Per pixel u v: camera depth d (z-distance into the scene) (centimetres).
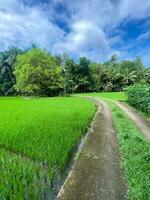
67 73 7544
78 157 863
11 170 671
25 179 623
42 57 5931
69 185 649
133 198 571
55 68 6084
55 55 7888
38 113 1894
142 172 691
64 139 977
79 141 1087
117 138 1139
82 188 632
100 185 645
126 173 702
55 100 3897
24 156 819
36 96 5800
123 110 2300
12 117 1647
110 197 586
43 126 1262
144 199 562
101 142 1071
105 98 4359
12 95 7431
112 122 1606
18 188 564
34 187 600
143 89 2208
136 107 2492
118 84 7919
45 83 5906
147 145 952
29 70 5662
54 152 798
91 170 743
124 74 7950
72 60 7856
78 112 1950
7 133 1084
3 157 793
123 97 4597
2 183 574
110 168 755
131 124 1471
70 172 731
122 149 927
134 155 839
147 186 609
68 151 848
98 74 8100
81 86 7762
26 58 5900
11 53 7775
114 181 666
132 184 633
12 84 7412
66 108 2345
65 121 1445
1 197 521
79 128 1250
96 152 920
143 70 8156
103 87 7906
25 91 6188
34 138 988
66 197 591
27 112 1989
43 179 652
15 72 6012
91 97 4747
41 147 857
